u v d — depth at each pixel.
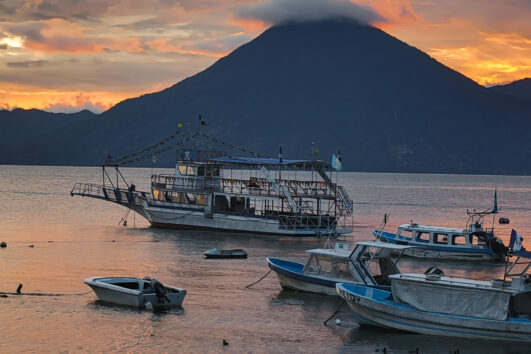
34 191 190.38
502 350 38.78
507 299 39.25
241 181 93.44
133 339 39.38
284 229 84.75
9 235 83.88
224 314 44.94
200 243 78.75
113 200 98.31
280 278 52.16
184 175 93.06
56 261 63.72
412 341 39.94
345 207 93.06
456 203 187.75
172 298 46.25
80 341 38.78
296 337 40.44
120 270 59.50
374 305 41.12
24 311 44.47
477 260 73.94
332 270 49.50
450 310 40.25
